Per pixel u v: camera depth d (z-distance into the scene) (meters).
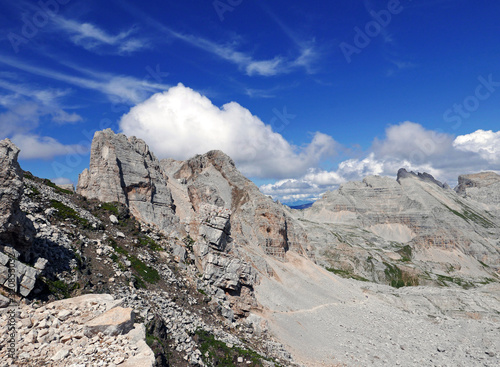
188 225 102.25
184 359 48.03
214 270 84.38
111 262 59.34
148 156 121.00
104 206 82.00
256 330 77.69
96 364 25.62
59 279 45.09
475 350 105.62
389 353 89.00
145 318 47.66
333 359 78.44
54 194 73.06
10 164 39.47
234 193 172.50
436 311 167.75
